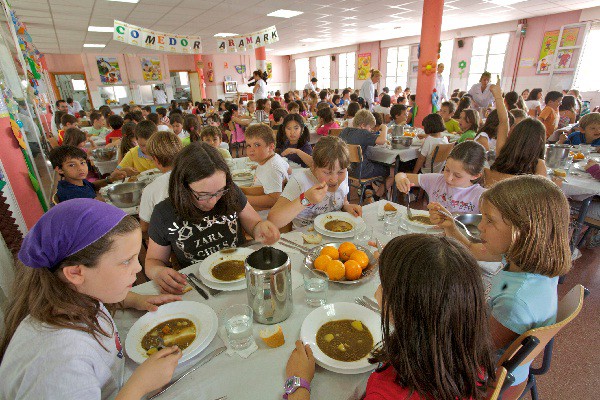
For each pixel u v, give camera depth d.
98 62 12.17
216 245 1.41
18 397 0.57
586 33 7.08
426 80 5.54
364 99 7.70
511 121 3.05
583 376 1.62
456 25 9.05
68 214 0.61
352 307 0.95
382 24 8.41
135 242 0.69
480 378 0.61
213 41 10.41
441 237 0.61
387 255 0.62
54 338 0.61
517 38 8.40
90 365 0.63
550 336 0.81
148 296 1.03
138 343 0.86
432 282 0.54
